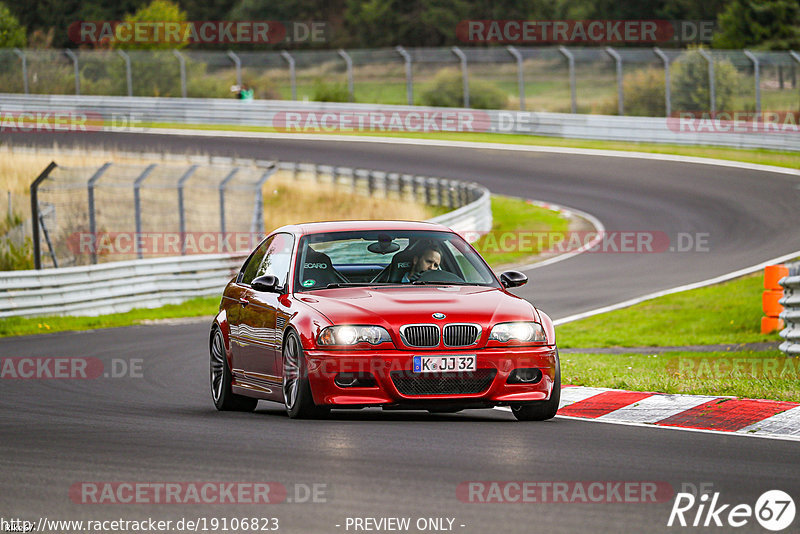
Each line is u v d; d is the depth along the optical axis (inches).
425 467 914.7
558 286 3257.9
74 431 1159.0
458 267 1368.1
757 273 3277.6
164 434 1123.9
